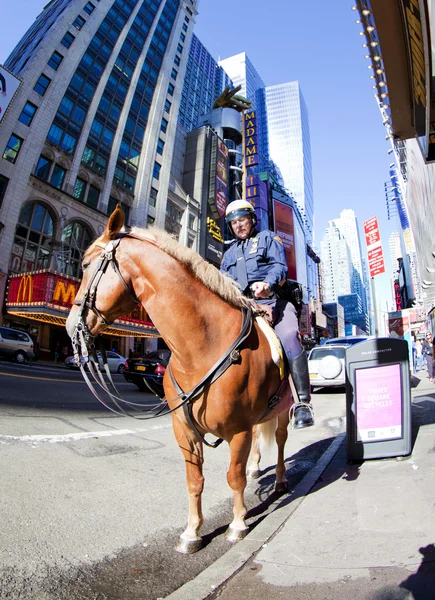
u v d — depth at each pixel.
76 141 33.69
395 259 79.06
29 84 30.64
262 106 164.50
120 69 39.59
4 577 2.08
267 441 3.62
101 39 37.97
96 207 35.03
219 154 54.94
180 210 47.31
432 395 8.57
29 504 3.07
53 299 21.88
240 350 2.51
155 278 2.44
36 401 8.62
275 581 2.00
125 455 4.83
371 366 4.40
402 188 21.64
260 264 3.34
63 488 3.50
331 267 167.88
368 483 3.42
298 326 3.33
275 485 3.74
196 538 2.56
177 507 3.35
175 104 47.31
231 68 160.75
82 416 7.51
